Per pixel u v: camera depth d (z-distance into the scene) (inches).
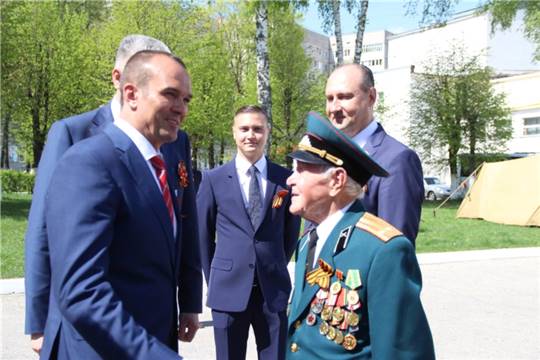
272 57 970.1
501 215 630.5
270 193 134.7
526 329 208.4
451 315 227.5
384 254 64.1
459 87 1039.0
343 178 69.2
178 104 74.3
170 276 77.7
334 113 101.8
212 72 890.1
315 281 69.5
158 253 74.5
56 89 748.0
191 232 98.4
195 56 855.7
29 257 86.0
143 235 72.6
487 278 304.0
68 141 89.7
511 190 625.6
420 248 419.5
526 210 597.6
